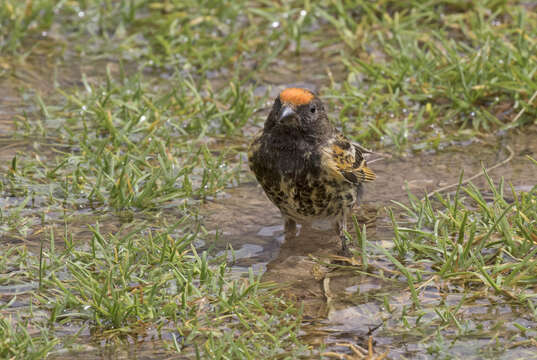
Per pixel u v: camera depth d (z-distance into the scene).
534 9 16.84
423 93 14.05
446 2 17.16
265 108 14.31
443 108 13.93
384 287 8.80
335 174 9.88
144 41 16.92
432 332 7.85
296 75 15.48
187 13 17.42
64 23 17.66
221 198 11.19
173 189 11.10
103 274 8.73
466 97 13.59
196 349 7.23
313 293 8.73
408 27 16.42
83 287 8.40
